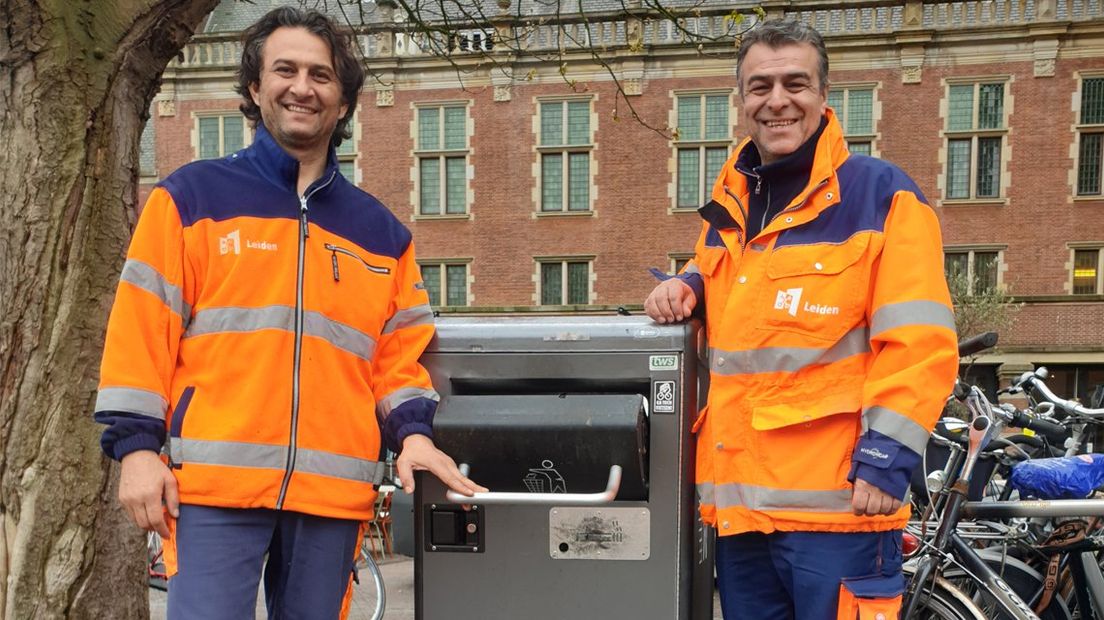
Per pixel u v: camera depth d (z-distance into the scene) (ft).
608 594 6.30
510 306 54.39
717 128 52.39
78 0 7.73
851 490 5.58
